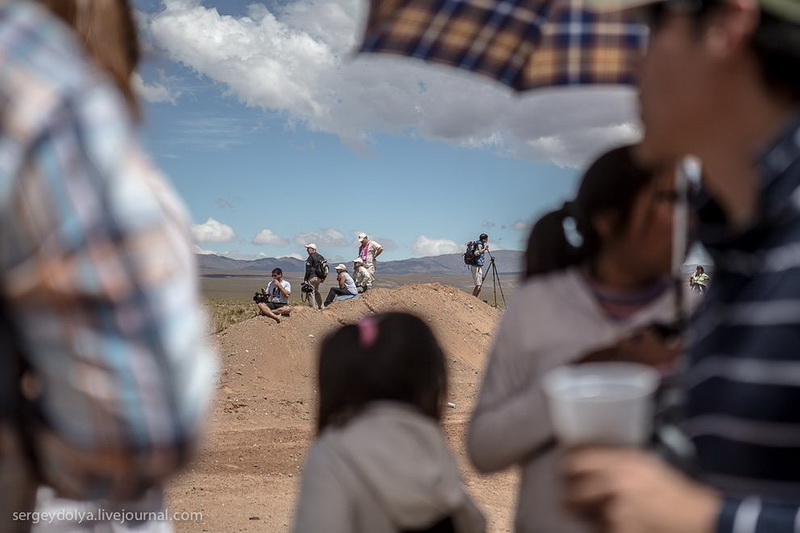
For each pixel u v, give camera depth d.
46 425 1.28
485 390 2.42
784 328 1.19
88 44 1.52
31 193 1.17
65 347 1.20
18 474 1.32
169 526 1.88
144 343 1.22
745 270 1.29
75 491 1.34
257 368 14.00
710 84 1.33
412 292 19.17
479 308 19.75
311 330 15.48
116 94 1.39
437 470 2.38
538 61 2.71
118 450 1.23
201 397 1.32
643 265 2.24
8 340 1.27
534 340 2.27
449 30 2.66
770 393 1.19
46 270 1.18
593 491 1.24
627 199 2.17
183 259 1.34
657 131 1.42
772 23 1.25
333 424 2.47
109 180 1.22
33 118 1.19
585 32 2.68
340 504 2.33
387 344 2.45
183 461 1.30
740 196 1.35
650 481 1.21
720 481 1.26
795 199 1.23
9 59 1.22
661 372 2.00
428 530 2.39
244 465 8.03
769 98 1.28
